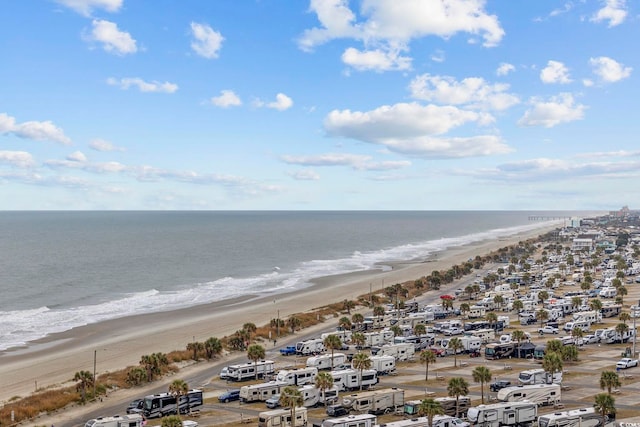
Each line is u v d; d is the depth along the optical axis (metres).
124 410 97.50
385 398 93.00
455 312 195.00
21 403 98.25
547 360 106.12
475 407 84.25
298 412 85.44
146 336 161.62
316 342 141.38
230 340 145.25
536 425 85.12
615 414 82.44
